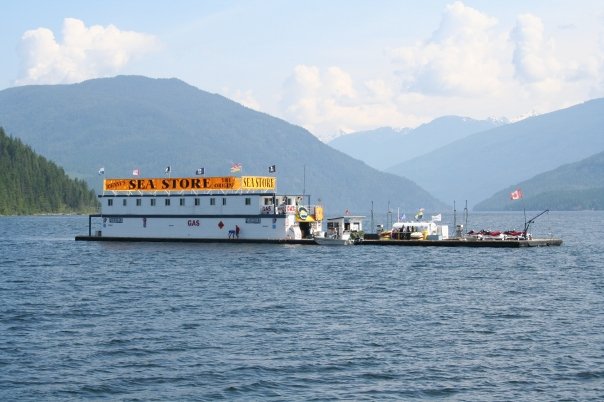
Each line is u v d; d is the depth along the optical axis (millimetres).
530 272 110312
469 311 75250
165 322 69000
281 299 82688
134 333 64188
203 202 154250
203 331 65000
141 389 49094
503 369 53438
